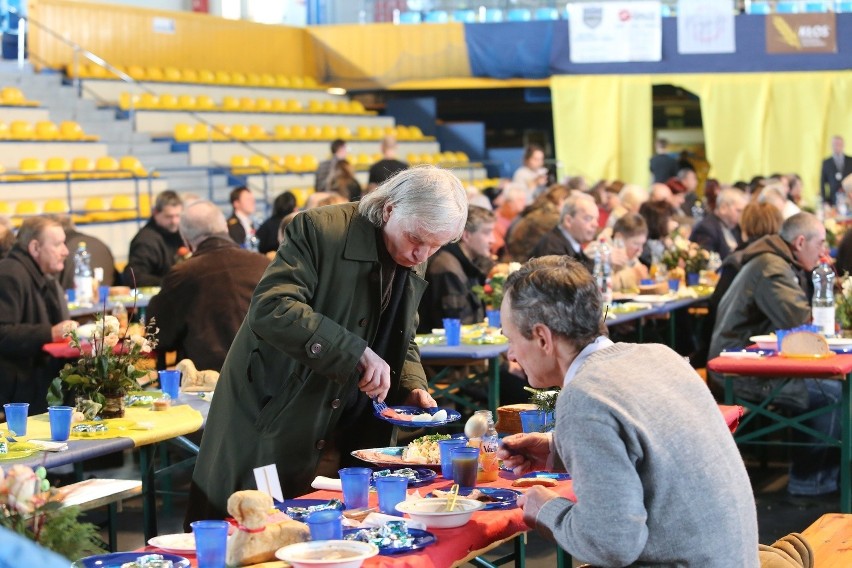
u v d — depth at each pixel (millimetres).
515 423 4254
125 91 19000
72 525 2732
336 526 2973
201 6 22641
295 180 18781
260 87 21047
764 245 7391
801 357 6445
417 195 3777
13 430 4469
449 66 21359
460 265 7891
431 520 3150
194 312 6211
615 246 10172
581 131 20625
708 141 20281
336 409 3957
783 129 20016
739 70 20031
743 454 8172
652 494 2799
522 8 21516
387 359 4113
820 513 6715
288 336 3699
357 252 3840
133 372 4844
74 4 19359
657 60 20281
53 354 6797
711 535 2811
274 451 3904
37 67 18750
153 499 4980
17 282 6957
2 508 2688
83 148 16484
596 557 2764
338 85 22000
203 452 4059
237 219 11672
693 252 11031
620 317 8492
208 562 2807
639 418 2809
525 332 3027
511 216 12844
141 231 10672
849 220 13812
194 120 18938
